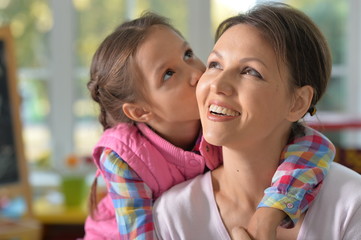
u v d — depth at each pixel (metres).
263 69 0.71
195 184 0.87
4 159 2.18
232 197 0.83
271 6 0.76
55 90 2.51
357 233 0.75
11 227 2.12
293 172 0.77
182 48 0.95
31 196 2.19
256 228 0.72
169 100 0.93
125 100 0.97
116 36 0.99
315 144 0.83
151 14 1.04
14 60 2.19
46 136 2.56
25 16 2.46
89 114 2.53
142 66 0.94
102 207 1.09
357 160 1.54
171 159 0.94
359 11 2.49
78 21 2.47
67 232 2.38
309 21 0.77
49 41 2.48
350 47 2.51
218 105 0.71
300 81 0.74
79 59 2.50
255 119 0.71
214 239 0.81
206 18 2.45
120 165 0.92
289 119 0.76
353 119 2.10
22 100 2.32
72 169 2.26
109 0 2.44
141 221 0.85
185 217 0.83
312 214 0.77
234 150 0.77
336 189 0.78
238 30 0.74
